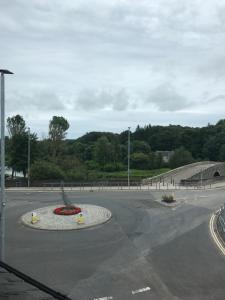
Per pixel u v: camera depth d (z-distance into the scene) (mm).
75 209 43531
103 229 35781
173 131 177875
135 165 131875
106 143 130500
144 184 74750
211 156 158375
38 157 91500
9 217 42125
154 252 27859
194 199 53156
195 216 41000
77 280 22266
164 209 45688
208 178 79500
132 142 154500
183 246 29266
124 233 34031
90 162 131875
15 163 89938
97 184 72500
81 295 19875
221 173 92312
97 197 55969
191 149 167375
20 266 25047
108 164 126688
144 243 30484
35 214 39031
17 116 96750
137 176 95875
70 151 146500
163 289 20672
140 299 19266
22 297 10094
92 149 145000
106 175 99438
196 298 19328
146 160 131875
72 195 58531
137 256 26969
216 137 158875
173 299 19219
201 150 165375
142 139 183000
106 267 24672
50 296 10195
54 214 42188
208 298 19312
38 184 71625
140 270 23922
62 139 109188
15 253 28141
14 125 96562
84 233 34344
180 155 130250
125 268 24375
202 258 26141
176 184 73750
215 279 22094
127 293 20141
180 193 60094
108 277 22719
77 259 26516
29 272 23797
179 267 24328
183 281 21859
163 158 147125
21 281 10984
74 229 35812
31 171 75688
